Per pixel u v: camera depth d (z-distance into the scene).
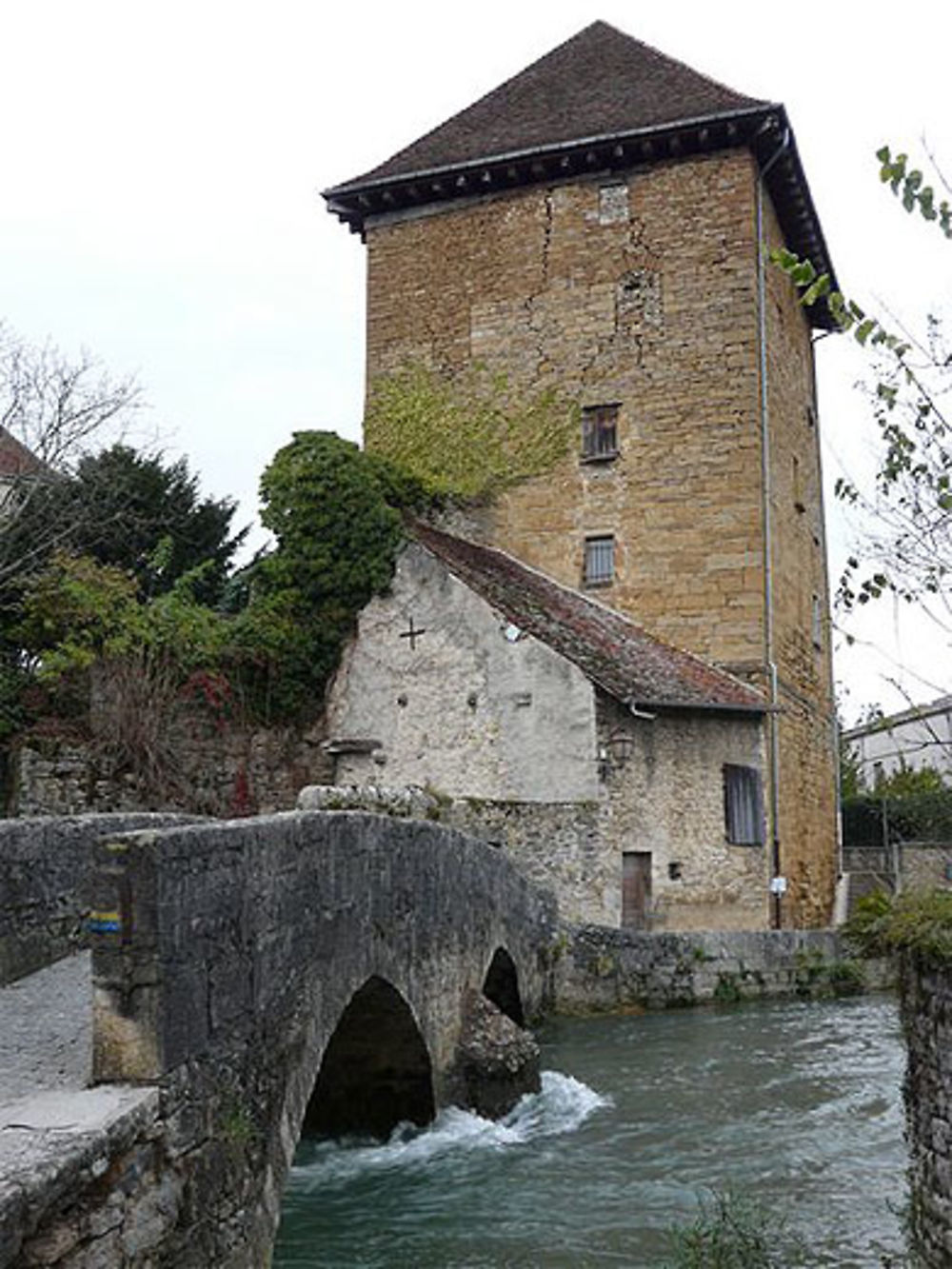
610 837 19.69
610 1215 8.88
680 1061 14.13
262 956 6.45
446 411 26.31
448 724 21.12
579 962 16.81
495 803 19.27
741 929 20.59
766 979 18.22
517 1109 11.61
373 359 27.28
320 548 22.33
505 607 21.20
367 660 22.09
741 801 21.42
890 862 28.05
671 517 24.23
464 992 11.95
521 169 25.98
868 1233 8.27
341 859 8.09
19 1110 4.86
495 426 25.89
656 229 25.22
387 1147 10.66
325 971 7.57
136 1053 5.19
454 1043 11.43
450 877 11.46
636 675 20.73
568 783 19.92
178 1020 5.37
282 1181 6.55
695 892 20.53
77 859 8.70
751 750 21.97
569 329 25.62
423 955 10.37
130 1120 4.84
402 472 25.56
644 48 28.03
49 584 20.50
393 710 21.67
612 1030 15.88
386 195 27.03
